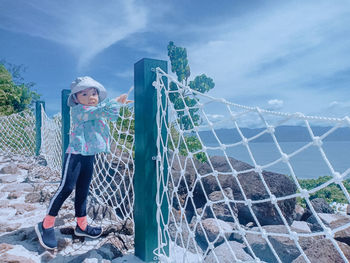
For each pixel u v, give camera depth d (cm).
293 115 128
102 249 258
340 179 109
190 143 771
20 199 403
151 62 249
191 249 299
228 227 339
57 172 563
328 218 424
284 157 133
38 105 803
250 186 443
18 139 948
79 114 264
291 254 296
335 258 271
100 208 350
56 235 275
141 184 249
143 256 246
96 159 448
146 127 245
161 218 249
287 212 434
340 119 109
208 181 468
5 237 268
